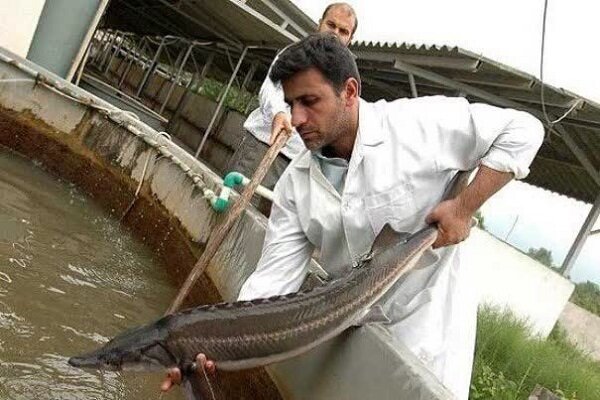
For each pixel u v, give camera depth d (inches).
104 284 83.5
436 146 48.3
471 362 52.4
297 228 53.3
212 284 84.7
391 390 45.6
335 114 45.8
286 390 58.7
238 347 41.1
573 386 113.9
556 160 196.5
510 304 164.4
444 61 133.9
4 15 141.4
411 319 51.5
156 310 83.0
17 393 53.8
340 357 52.4
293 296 44.1
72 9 151.6
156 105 355.3
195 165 104.7
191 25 269.9
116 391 60.3
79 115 123.5
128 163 116.8
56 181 120.3
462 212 47.5
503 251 162.9
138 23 389.1
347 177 48.4
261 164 59.6
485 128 47.6
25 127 122.7
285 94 45.7
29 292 71.5
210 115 266.5
